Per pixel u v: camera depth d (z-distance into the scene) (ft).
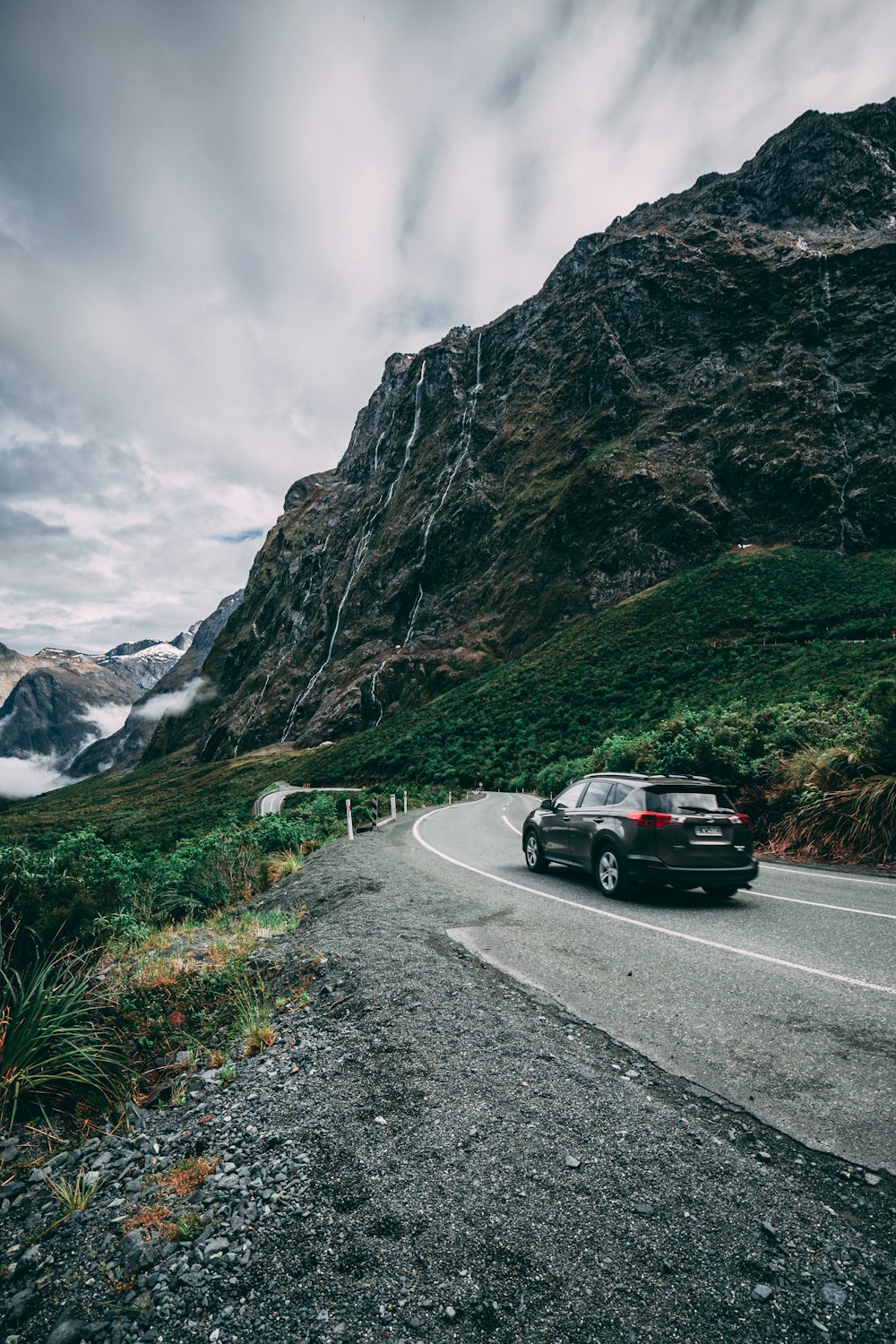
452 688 290.15
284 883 34.40
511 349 491.72
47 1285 7.20
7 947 15.65
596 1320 6.03
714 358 351.25
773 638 157.99
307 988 15.93
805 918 21.81
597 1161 8.40
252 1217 7.78
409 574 412.16
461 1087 10.50
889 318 304.09
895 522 232.94
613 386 371.76
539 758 128.26
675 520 277.44
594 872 27.48
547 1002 14.24
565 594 296.10
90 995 15.05
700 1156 8.47
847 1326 5.85
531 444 412.16
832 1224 7.14
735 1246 6.85
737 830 25.11
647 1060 11.36
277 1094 10.85
